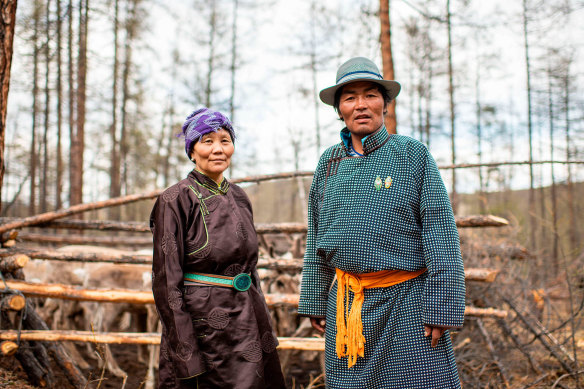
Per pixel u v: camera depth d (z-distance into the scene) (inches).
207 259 79.3
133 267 200.2
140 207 774.5
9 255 141.2
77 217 388.2
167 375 76.8
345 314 78.3
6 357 158.6
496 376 155.1
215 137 83.4
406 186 76.0
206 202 81.7
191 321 76.3
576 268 173.2
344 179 80.0
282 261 144.2
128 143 726.5
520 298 178.1
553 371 156.1
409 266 74.5
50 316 218.1
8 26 129.6
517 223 187.3
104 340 130.4
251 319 81.0
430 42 602.2
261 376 79.4
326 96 86.0
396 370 73.5
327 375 81.3
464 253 171.5
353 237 75.6
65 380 153.3
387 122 194.2
